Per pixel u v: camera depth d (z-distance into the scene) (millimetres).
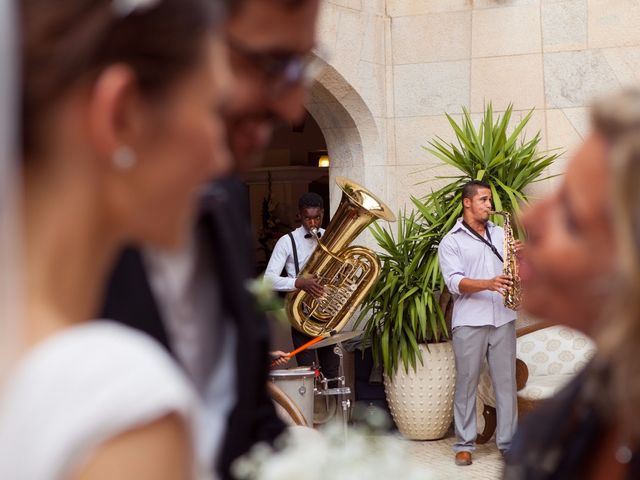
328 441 1089
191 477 768
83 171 808
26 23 795
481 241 6648
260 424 1518
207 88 864
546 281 1029
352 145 8203
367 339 7484
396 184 8227
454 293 6656
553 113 8000
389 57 8203
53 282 796
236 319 1476
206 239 1471
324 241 6684
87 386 718
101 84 801
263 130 1441
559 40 7977
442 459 6840
